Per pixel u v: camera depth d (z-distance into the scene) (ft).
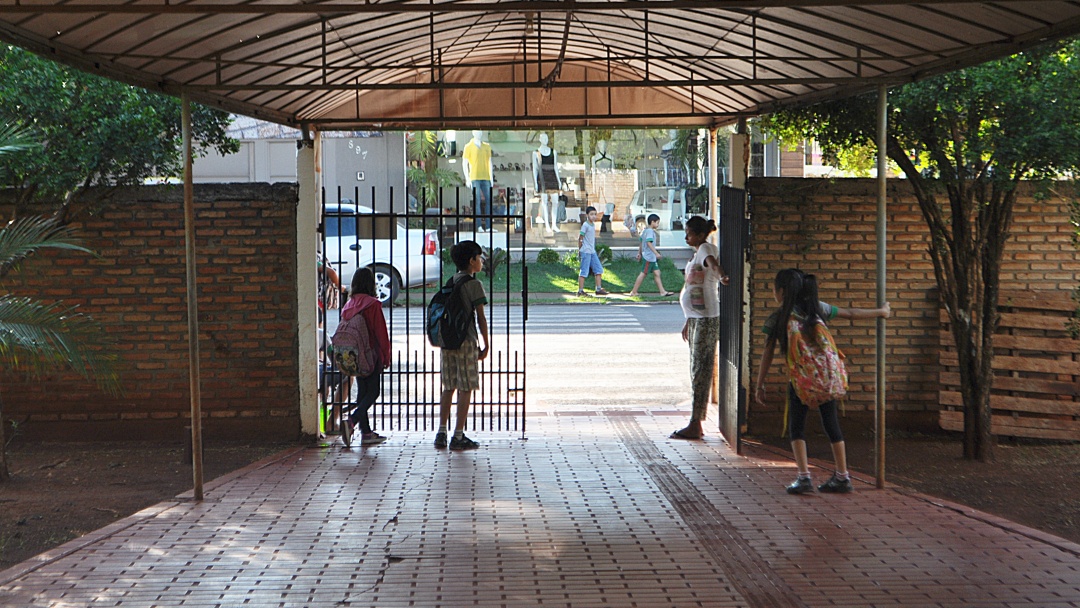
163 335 34.71
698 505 25.40
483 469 29.76
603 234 94.63
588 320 67.62
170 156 35.50
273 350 34.71
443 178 89.56
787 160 82.33
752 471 29.55
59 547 21.94
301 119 34.50
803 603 18.13
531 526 23.38
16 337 26.81
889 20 23.75
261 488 27.37
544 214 93.97
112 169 33.99
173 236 34.40
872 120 32.22
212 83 28.14
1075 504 27.25
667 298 79.46
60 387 34.81
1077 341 34.78
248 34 25.49
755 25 26.81
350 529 23.13
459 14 28.78
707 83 26.73
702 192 94.27
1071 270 35.35
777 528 23.21
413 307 73.20
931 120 31.60
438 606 18.02
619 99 38.14
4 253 27.63
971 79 30.09
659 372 48.93
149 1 20.99
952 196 32.24
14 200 34.09
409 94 37.19
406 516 24.29
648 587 19.02
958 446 34.42
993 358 34.35
